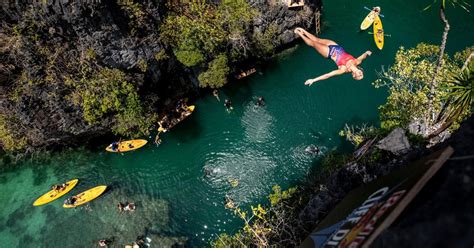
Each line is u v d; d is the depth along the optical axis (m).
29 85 28.33
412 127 22.50
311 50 38.25
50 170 32.56
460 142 8.38
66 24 27.19
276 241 22.66
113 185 31.16
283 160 30.94
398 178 10.10
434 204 7.04
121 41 29.39
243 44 34.72
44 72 28.27
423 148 15.61
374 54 36.19
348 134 28.52
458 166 7.60
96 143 33.53
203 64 33.81
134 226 28.55
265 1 34.38
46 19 26.47
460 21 37.28
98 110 29.89
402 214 7.36
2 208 30.73
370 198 10.94
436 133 19.67
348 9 40.62
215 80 33.75
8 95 28.62
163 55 31.73
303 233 20.66
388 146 18.70
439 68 20.44
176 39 32.12
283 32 36.91
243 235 24.73
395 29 37.88
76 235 28.44
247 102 35.22
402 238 6.79
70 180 31.78
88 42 28.36
